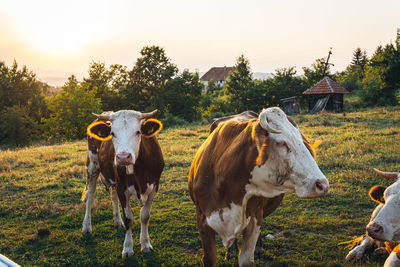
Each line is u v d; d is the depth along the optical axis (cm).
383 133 1314
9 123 3847
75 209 718
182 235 572
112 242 558
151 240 555
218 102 4241
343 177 787
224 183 326
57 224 641
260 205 338
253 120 326
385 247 438
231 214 330
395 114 1981
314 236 527
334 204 648
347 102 3581
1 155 1365
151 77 4212
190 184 409
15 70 4850
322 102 3123
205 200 352
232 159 318
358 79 5725
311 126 1769
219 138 358
